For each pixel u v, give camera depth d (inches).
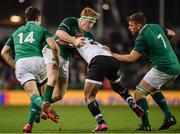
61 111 1867.6
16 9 3371.1
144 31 1085.1
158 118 1485.0
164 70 1083.9
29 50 1043.9
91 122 1352.1
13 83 2640.3
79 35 1101.1
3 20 3348.9
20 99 2493.8
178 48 3048.7
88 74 1052.5
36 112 1011.9
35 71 1037.2
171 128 1135.0
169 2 3371.1
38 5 3120.1
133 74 2711.6
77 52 1099.9
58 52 1043.9
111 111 1870.1
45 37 1053.8
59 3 3393.2
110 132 1015.6
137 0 3383.4
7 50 1088.2
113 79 1088.2
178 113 1753.2
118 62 1083.3
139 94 1095.6
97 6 3154.5
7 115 1641.2
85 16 1091.3
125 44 2856.8
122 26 3393.2
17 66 1038.4
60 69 1178.0
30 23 1075.3
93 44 1080.8
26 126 1009.5
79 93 2459.4
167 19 3363.7
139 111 1068.5
